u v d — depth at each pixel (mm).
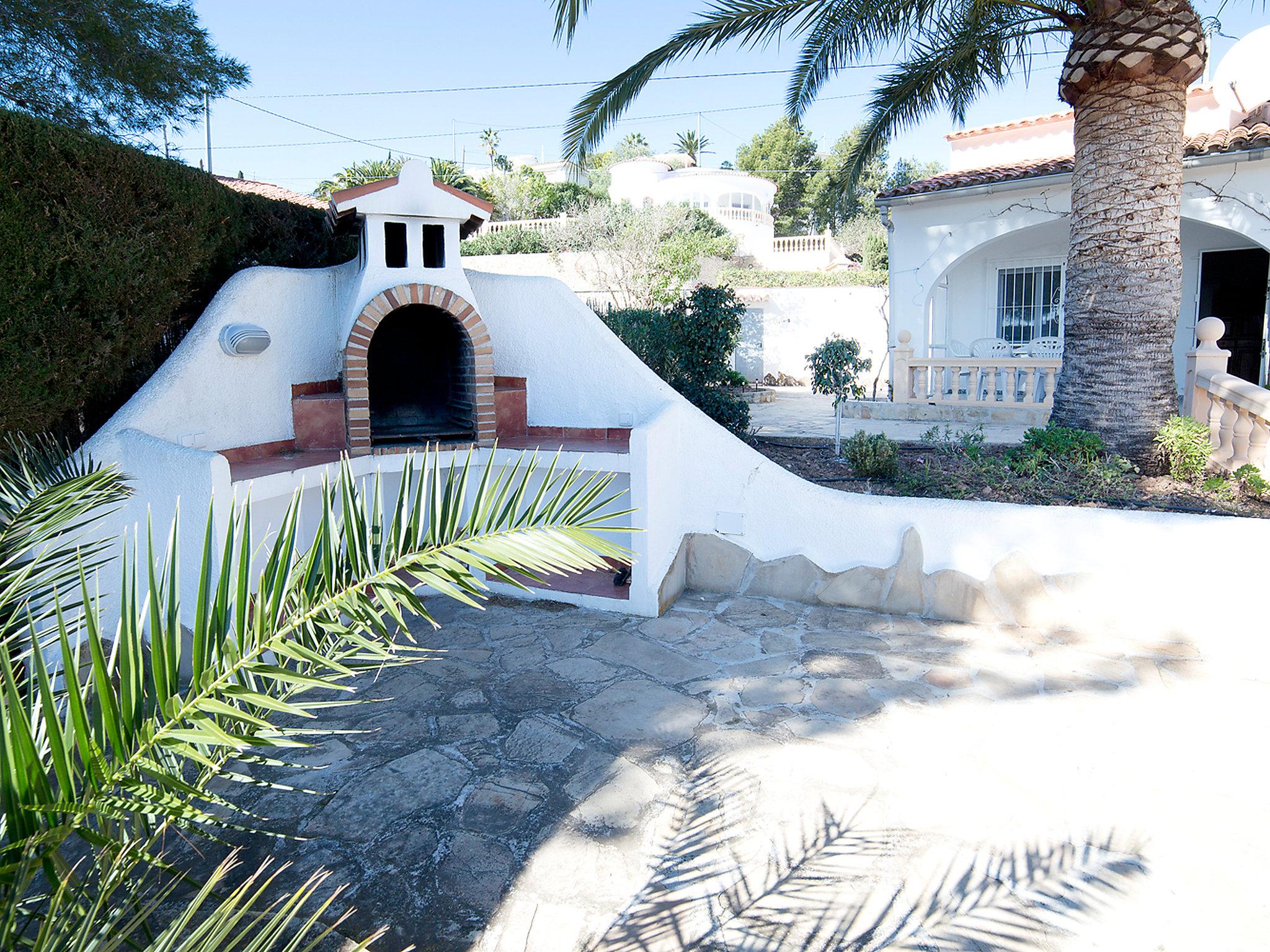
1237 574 5895
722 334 10133
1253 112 13422
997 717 4961
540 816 4059
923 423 12508
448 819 4035
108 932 1841
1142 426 7891
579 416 8617
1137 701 5129
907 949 3115
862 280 26906
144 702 1866
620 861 3705
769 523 7375
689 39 9164
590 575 7832
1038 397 12273
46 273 5391
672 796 4215
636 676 5699
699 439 7512
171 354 7301
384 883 3562
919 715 5016
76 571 3213
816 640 6320
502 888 3529
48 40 7148
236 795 4266
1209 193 11930
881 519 6965
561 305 8633
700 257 27062
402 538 2412
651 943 3189
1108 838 3777
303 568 2314
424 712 5207
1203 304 15219
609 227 27141
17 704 1584
